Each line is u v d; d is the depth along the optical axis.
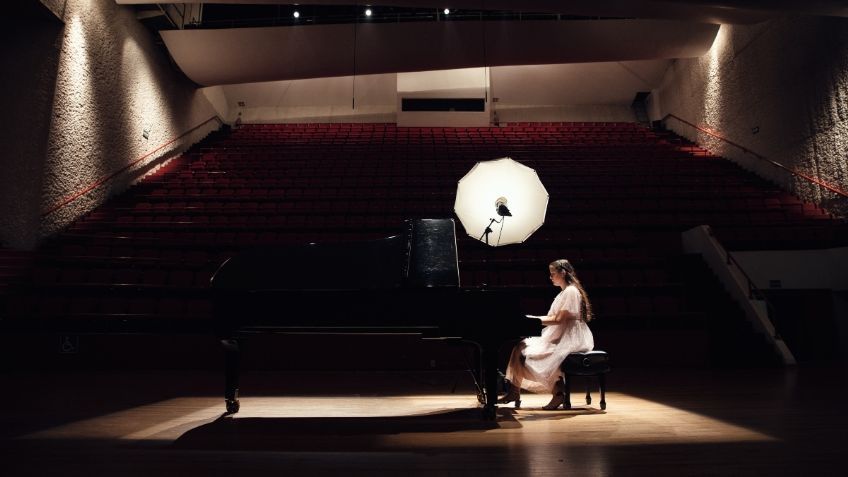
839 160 6.22
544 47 8.40
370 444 1.93
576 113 12.27
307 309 2.37
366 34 8.24
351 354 4.59
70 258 5.19
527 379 2.79
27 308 4.55
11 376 4.07
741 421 2.32
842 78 6.16
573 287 2.84
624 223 6.37
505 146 9.70
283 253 2.51
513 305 2.36
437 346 4.61
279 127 11.21
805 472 1.52
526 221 2.89
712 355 4.78
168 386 3.57
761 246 5.76
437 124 11.25
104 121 6.88
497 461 1.68
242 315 2.41
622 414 2.54
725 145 8.90
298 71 8.58
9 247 5.45
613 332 4.69
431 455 1.76
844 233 5.70
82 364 4.46
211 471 1.57
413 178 8.03
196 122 10.10
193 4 9.18
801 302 5.88
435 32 8.27
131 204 6.91
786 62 7.20
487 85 11.12
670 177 7.96
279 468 1.60
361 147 9.62
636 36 8.41
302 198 7.10
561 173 8.15
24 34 5.85
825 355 5.54
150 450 1.84
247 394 3.26
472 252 5.62
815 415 2.44
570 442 1.94
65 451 1.82
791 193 7.12
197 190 7.40
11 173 5.59
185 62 8.40
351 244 2.49
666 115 11.43
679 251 6.27
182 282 5.04
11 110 5.70
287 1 6.89
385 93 11.84
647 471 1.54
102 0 6.84
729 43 8.70
